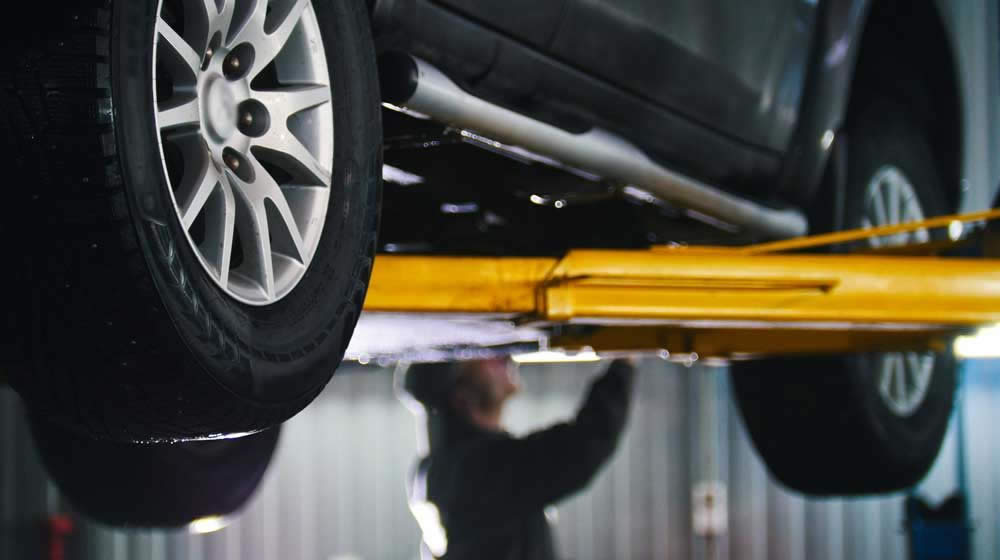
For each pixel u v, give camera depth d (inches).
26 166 57.2
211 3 64.1
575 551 445.4
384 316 90.7
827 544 430.9
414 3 78.8
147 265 57.7
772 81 115.2
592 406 157.6
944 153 148.5
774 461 150.2
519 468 153.9
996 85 328.2
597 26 92.7
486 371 160.7
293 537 432.8
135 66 58.6
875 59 138.2
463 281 89.3
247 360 63.1
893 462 144.4
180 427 63.0
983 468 345.1
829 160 129.0
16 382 61.8
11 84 57.3
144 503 141.0
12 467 385.4
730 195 112.6
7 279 58.6
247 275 66.8
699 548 445.7
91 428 63.2
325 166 70.8
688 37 102.7
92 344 58.9
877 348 129.6
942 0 142.3
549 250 116.6
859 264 101.7
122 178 57.2
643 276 93.5
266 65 68.6
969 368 346.9
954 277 104.3
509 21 85.5
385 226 112.3
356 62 73.4
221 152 65.2
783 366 145.0
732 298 97.3
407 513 444.8
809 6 119.1
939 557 215.5
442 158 100.3
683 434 450.9
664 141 104.5
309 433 438.0
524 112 88.4
